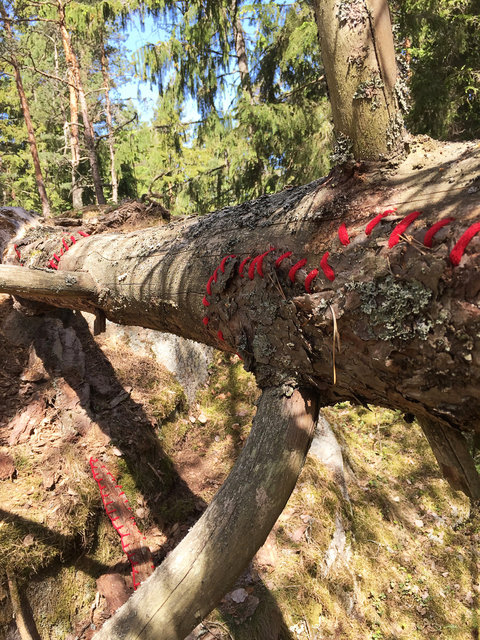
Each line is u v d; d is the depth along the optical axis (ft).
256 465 4.35
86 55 36.52
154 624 3.99
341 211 4.30
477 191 3.49
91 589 7.66
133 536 8.34
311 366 4.33
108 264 7.77
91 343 11.82
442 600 10.11
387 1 4.14
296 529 9.29
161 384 11.81
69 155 44.65
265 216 5.28
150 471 9.80
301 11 20.71
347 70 4.19
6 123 49.01
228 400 12.84
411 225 3.62
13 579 6.72
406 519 11.95
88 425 9.53
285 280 4.47
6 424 9.20
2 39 27.43
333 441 12.12
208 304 5.42
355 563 10.09
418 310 3.30
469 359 3.10
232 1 24.07
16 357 10.18
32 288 7.30
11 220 12.36
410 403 3.82
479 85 19.93
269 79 23.40
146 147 32.04
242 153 23.22
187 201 26.68
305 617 8.00
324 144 20.44
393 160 4.26
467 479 4.08
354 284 3.71
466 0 18.99
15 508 7.53
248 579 8.28
